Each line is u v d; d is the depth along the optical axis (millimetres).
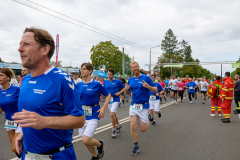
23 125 1246
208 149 4438
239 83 9859
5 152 4137
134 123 4168
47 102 1429
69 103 1475
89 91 3561
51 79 1458
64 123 1394
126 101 15352
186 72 68938
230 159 3863
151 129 6391
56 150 1567
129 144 4770
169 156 4008
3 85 3125
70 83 1494
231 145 4723
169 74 64312
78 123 1476
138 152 4223
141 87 4234
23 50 1434
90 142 3314
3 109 3168
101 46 44250
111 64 43844
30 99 1451
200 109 11320
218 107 9016
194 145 4727
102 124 7000
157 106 7258
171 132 5988
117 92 5820
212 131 6109
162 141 5055
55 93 1441
